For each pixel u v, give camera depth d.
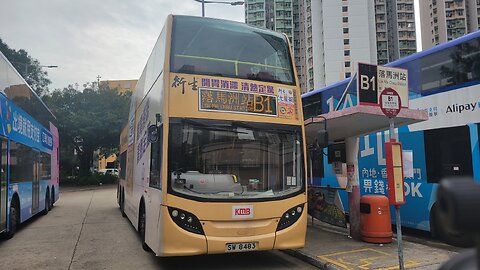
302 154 6.92
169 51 6.69
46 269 6.99
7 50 37.66
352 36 82.50
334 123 7.61
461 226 1.01
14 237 10.19
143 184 8.34
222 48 6.96
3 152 8.85
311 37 87.69
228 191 6.34
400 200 5.71
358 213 8.52
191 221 6.03
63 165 41.88
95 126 34.72
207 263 7.17
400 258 5.69
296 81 7.31
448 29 99.00
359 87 6.71
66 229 11.45
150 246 6.97
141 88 9.99
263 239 6.25
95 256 7.93
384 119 7.25
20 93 10.50
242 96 6.79
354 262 6.57
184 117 6.43
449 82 8.05
